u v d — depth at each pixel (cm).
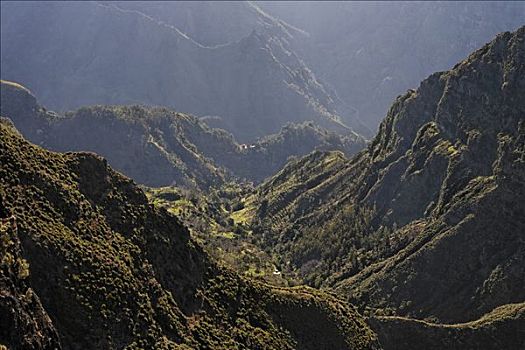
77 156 9650
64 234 8131
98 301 7775
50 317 7181
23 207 7950
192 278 9931
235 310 10081
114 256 8600
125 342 7788
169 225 10356
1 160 8231
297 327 10625
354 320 11769
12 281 6481
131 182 10225
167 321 8712
